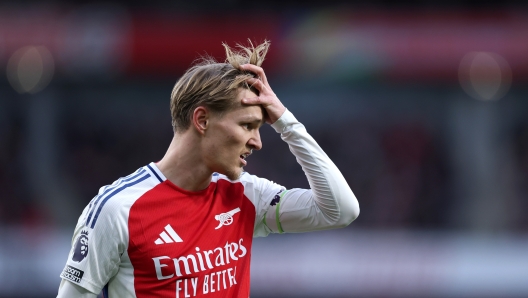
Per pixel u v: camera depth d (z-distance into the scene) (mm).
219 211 8141
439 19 41875
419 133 46031
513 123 45625
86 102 45656
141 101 46281
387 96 45875
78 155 45188
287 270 28328
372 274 28859
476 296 28812
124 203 7578
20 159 43938
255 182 8758
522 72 40906
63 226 42188
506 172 45125
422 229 43562
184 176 7887
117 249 7555
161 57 40344
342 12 41375
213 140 7727
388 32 40969
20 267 29281
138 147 46094
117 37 39906
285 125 8203
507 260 29516
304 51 40156
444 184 44938
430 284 28781
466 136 45812
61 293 7680
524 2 46625
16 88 39469
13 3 43125
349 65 40469
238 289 8180
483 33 41562
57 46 39062
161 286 7664
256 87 7859
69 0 45219
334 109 46125
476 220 43719
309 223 8531
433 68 40875
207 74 7773
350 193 8367
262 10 46562
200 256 7828
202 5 46688
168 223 7719
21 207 42500
